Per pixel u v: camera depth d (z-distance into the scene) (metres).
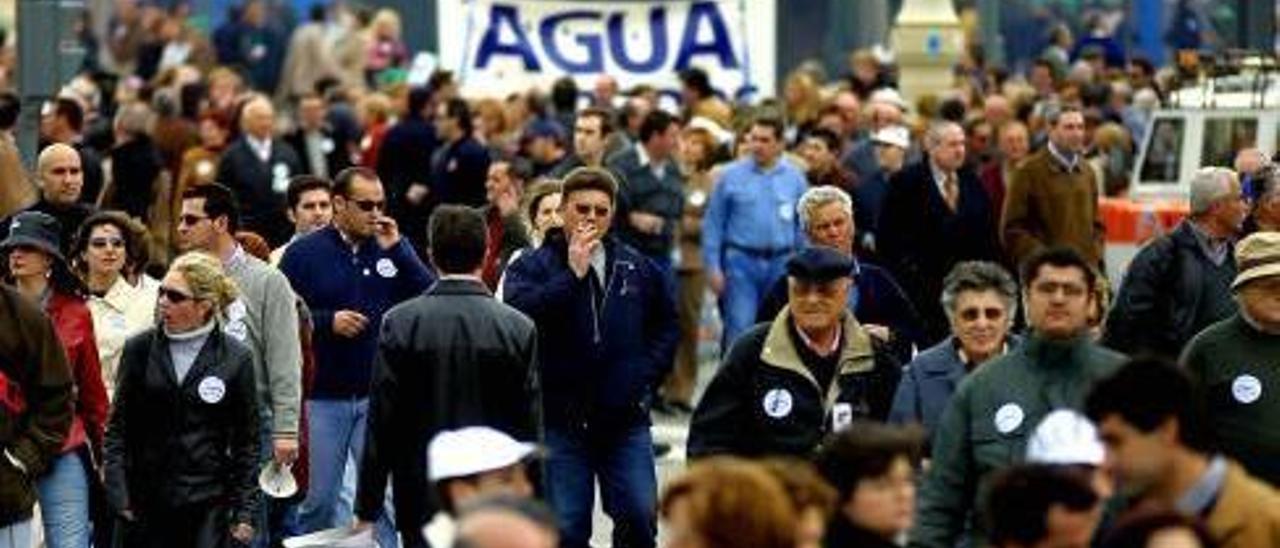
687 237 40.50
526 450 19.75
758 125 37.75
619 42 50.97
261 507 27.48
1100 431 18.45
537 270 27.23
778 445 24.16
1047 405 21.59
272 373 27.62
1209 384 23.38
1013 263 36.12
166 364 25.73
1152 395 18.30
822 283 24.05
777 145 37.84
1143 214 41.34
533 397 25.22
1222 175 28.50
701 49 50.88
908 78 55.00
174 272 25.66
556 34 51.03
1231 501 18.44
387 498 27.89
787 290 26.81
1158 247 28.67
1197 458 18.42
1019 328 28.14
